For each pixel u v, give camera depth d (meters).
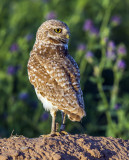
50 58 7.97
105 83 15.45
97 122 13.78
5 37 15.61
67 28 8.31
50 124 13.00
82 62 13.34
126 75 13.52
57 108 7.62
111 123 12.27
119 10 18.14
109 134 12.25
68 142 7.01
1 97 13.76
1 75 13.70
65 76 7.57
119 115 12.27
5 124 13.56
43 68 7.80
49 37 8.21
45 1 17.09
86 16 16.73
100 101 13.84
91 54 12.45
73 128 12.17
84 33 15.80
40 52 8.19
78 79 7.71
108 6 14.44
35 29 15.01
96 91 14.49
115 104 12.20
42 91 7.68
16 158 6.54
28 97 13.44
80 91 7.63
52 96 7.52
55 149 6.74
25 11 16.72
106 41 12.64
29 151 6.68
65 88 7.47
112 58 12.41
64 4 17.28
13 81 13.95
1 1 16.72
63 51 8.20
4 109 13.99
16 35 15.81
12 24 16.12
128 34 17.59
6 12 16.98
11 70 13.56
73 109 7.32
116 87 12.48
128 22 17.70
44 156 6.56
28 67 8.09
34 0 17.44
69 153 6.70
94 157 6.81
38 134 13.20
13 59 14.24
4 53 14.98
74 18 15.62
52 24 8.21
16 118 13.51
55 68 7.67
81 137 7.39
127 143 7.49
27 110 13.66
